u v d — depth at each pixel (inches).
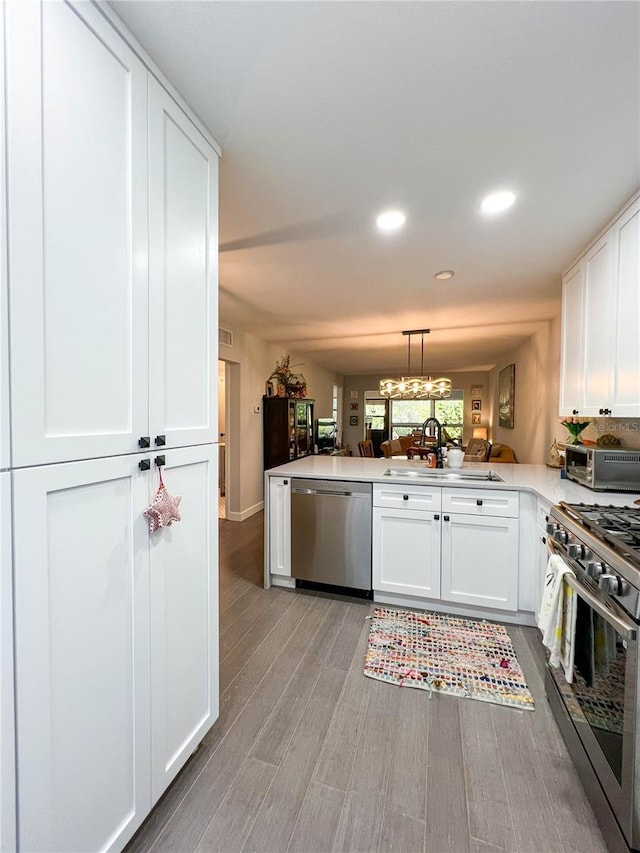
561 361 111.7
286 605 104.3
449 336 198.1
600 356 84.0
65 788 34.2
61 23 32.9
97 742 37.7
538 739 59.9
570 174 66.4
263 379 213.0
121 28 39.4
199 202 54.1
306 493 111.0
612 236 79.0
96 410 36.9
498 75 46.7
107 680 38.8
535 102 50.9
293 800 49.8
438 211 78.6
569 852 44.3
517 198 73.7
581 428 105.6
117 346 39.5
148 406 43.9
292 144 59.4
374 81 47.6
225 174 66.9
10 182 28.6
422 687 71.4
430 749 57.8
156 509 43.7
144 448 43.1
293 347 233.0
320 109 52.2
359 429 396.8
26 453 30.1
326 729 61.6
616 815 43.1
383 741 59.2
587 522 57.5
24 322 29.9
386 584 104.1
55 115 32.4
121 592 40.4
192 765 54.7
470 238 90.2
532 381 192.2
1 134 28.0
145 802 44.2
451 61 44.8
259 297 135.2
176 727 49.9
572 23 40.1
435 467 122.0
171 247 48.1
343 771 54.1
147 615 44.1
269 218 81.5
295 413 219.0
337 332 191.6
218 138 58.0
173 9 38.5
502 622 95.7
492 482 97.8
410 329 184.1
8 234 28.5
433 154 61.6
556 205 75.9
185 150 50.9
